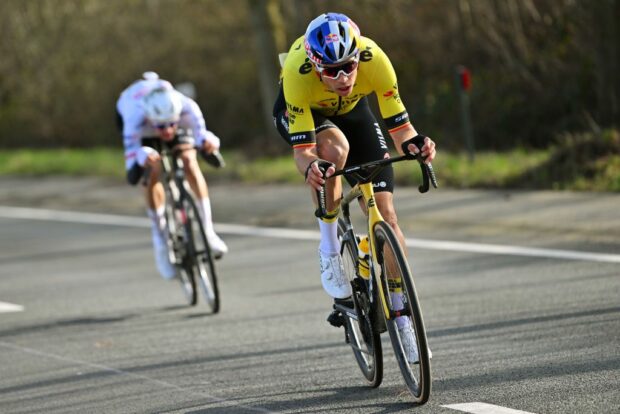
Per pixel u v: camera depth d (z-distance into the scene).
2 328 23.03
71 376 18.22
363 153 16.19
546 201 32.06
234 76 68.75
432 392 15.05
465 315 20.14
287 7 62.72
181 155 23.56
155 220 24.44
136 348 20.08
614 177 33.28
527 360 16.31
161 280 27.67
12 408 16.45
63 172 58.19
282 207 37.91
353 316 15.80
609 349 16.45
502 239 27.78
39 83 77.88
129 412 15.55
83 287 27.41
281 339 19.64
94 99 75.69
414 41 56.88
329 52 14.17
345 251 16.41
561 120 47.69
